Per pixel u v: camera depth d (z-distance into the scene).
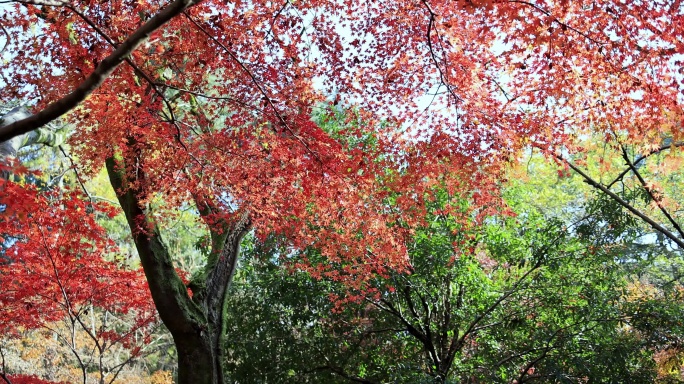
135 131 5.91
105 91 5.57
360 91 6.77
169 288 6.89
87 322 14.55
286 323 11.12
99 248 7.09
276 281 10.81
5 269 6.92
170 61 5.98
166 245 7.07
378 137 7.29
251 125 6.18
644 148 7.00
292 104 5.94
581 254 10.12
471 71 6.57
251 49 5.84
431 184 7.30
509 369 10.19
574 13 5.22
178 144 6.22
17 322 7.38
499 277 11.14
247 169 6.26
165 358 18.38
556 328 9.78
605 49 5.50
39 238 6.62
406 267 9.55
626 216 9.39
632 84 5.79
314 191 6.35
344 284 9.53
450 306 10.25
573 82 6.02
